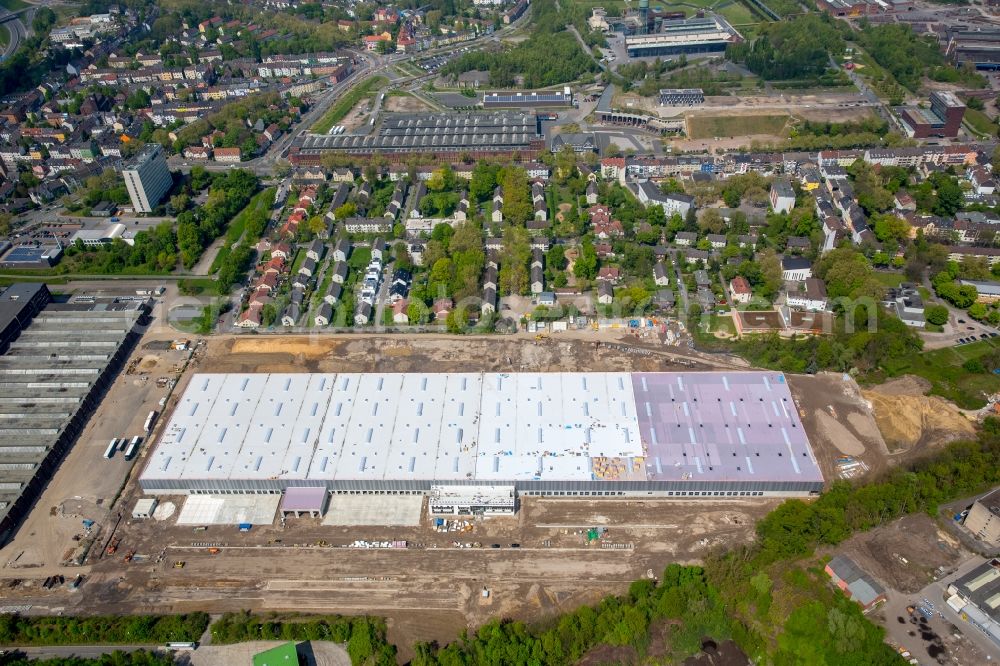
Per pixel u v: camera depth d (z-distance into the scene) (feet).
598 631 620.90
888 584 655.35
